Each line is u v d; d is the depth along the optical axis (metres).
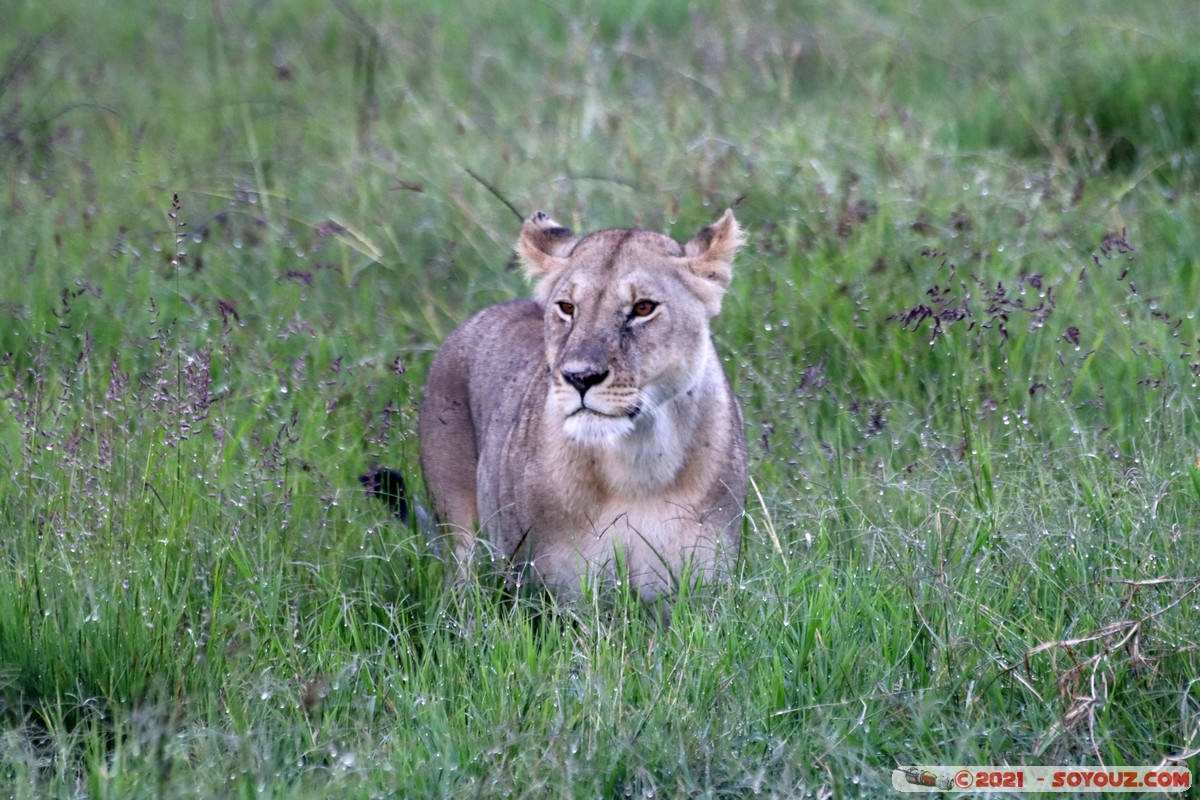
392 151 15.90
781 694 7.64
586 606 8.57
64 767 6.93
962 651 7.79
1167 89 16.91
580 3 23.55
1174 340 11.72
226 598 8.81
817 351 12.31
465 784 6.96
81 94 18.58
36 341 12.00
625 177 14.88
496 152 15.90
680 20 22.81
